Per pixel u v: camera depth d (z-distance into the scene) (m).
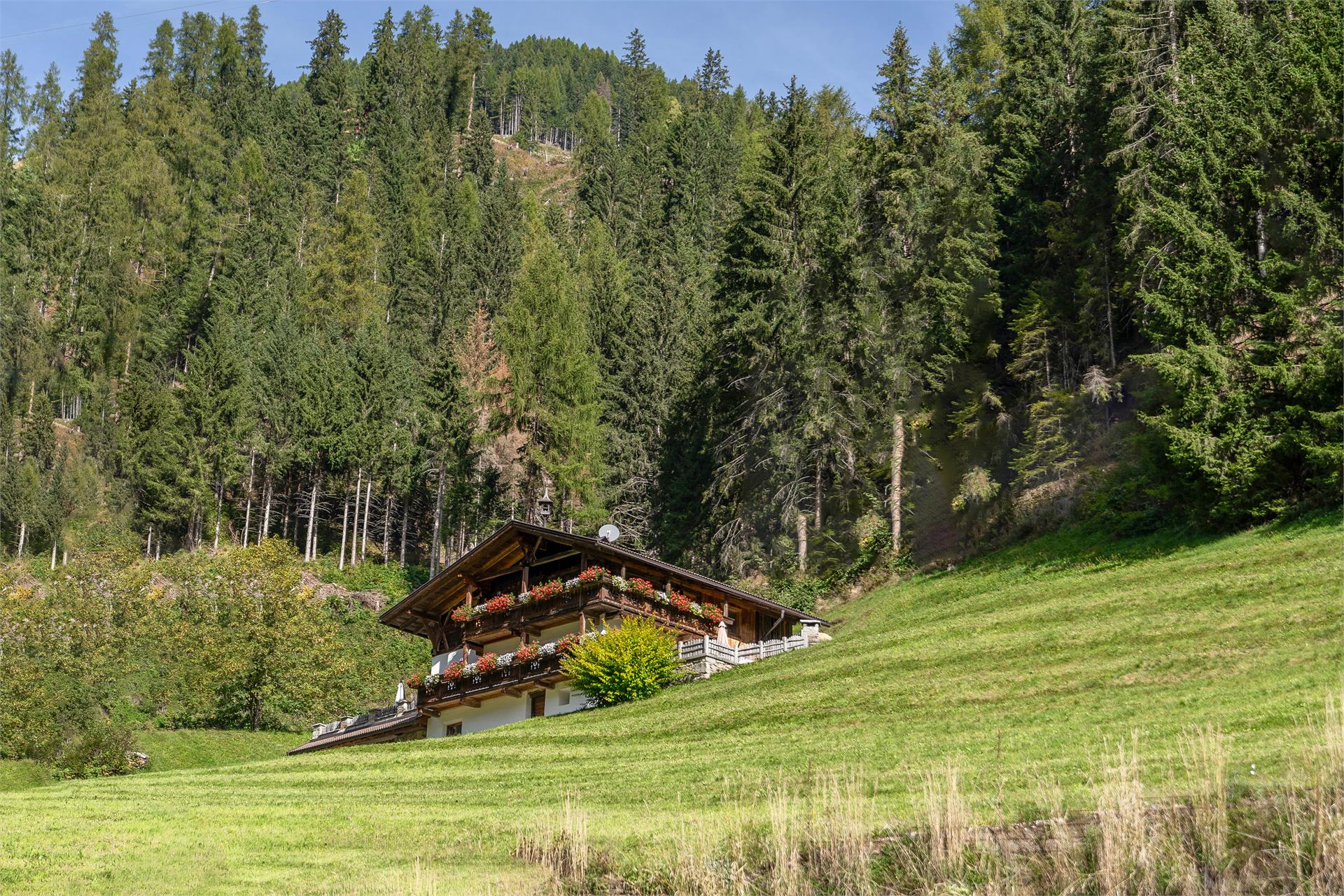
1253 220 42.78
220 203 118.06
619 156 150.25
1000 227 60.69
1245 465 38.56
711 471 66.12
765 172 62.69
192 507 82.88
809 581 56.22
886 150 58.59
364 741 46.72
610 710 36.56
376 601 74.00
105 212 103.62
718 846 17.16
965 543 51.56
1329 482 37.06
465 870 19.34
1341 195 40.97
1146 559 40.03
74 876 20.58
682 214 125.56
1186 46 52.06
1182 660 25.94
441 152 169.12
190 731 54.50
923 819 16.19
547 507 45.25
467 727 44.06
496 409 73.69
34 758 49.16
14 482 80.50
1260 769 16.28
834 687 31.28
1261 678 23.22
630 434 76.38
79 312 97.44
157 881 20.16
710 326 67.50
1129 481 45.66
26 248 100.31
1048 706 24.98
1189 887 13.64
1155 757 18.55
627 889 16.86
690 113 162.00
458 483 77.25
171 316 103.00
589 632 42.00
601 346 88.94
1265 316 40.12
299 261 119.00
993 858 14.87
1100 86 54.72
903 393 56.25
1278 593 29.62
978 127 71.38
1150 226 45.53
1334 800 14.30
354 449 85.19
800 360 58.41
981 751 21.91
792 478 59.81
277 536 86.19
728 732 29.64
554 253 78.12
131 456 84.19
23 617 58.66
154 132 119.75
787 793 21.22
